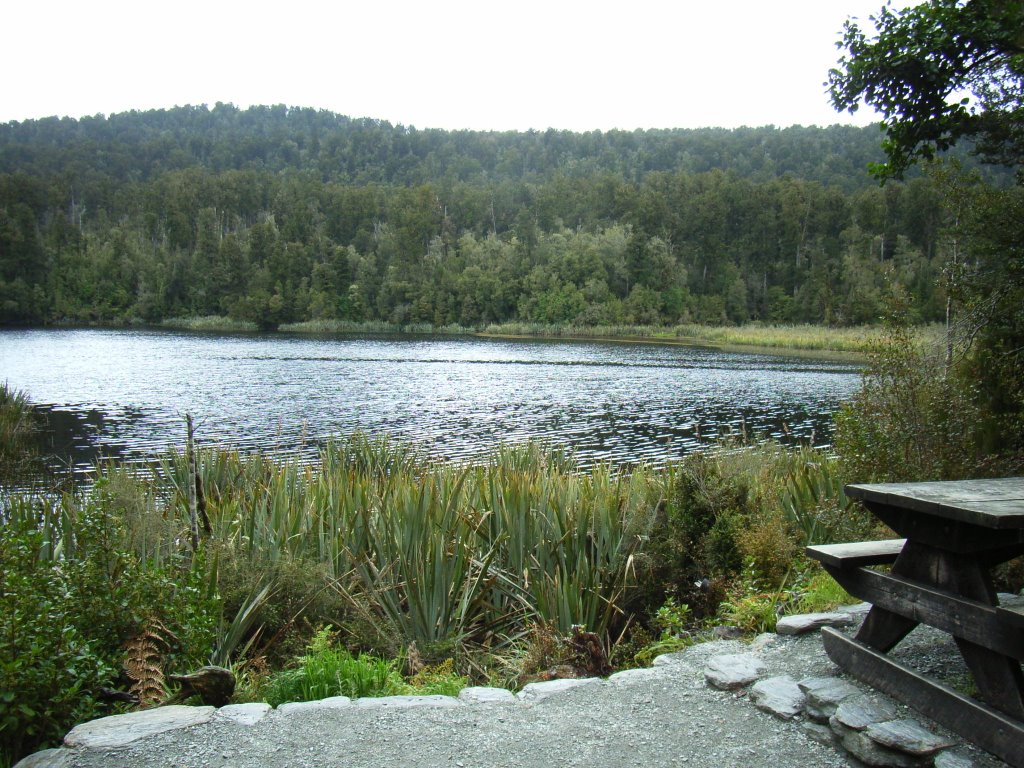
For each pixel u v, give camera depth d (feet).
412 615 17.95
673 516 21.09
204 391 91.81
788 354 175.52
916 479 19.22
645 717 9.71
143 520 18.52
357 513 20.81
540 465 26.63
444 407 79.05
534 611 18.67
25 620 10.53
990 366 20.83
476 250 335.67
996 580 14.65
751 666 10.82
